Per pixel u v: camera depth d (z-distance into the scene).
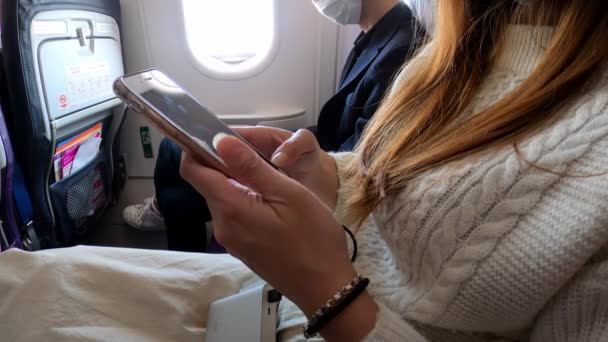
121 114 1.59
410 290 0.52
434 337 0.52
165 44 1.67
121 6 1.60
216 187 0.39
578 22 0.44
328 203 0.67
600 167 0.37
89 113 1.34
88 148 1.45
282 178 0.40
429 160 0.49
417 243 0.48
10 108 1.11
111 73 1.49
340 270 0.42
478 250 0.43
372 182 0.56
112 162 1.67
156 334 0.67
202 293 0.74
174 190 1.44
